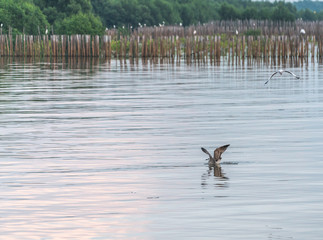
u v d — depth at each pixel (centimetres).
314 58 11669
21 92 5753
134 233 1738
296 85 6469
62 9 18150
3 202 2041
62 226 1797
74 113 4297
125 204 2012
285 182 2305
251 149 2973
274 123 3809
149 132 3481
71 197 2102
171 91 5822
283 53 11775
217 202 2027
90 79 7294
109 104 4803
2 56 13200
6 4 14912
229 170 2522
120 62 10938
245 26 19400
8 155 2853
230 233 1728
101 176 2419
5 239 1692
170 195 2122
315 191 2166
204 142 3164
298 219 1842
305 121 3891
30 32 14950
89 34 13625
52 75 7944
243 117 4075
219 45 11988
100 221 1839
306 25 19575
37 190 2198
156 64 10244
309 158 2753
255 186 2247
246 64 10119
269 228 1766
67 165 2630
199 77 7506
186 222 1825
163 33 15438
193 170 2525
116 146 3066
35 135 3397
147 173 2472
